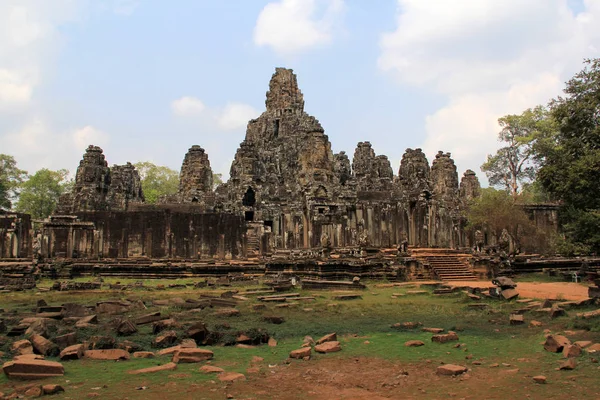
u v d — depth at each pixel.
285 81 106.56
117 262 41.78
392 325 17.28
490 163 81.56
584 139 34.22
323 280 32.69
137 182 82.12
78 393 9.34
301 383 10.16
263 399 9.12
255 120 107.69
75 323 17.59
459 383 10.08
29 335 14.41
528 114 78.75
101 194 56.69
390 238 54.22
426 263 40.47
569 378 10.11
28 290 31.86
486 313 20.33
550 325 16.88
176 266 40.53
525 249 54.66
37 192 90.50
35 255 42.31
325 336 14.43
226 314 19.86
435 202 53.91
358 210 54.69
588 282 34.09
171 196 82.31
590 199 32.62
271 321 18.22
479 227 56.59
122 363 11.86
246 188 74.62
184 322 17.98
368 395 9.38
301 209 59.28
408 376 10.69
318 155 58.41
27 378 10.32
